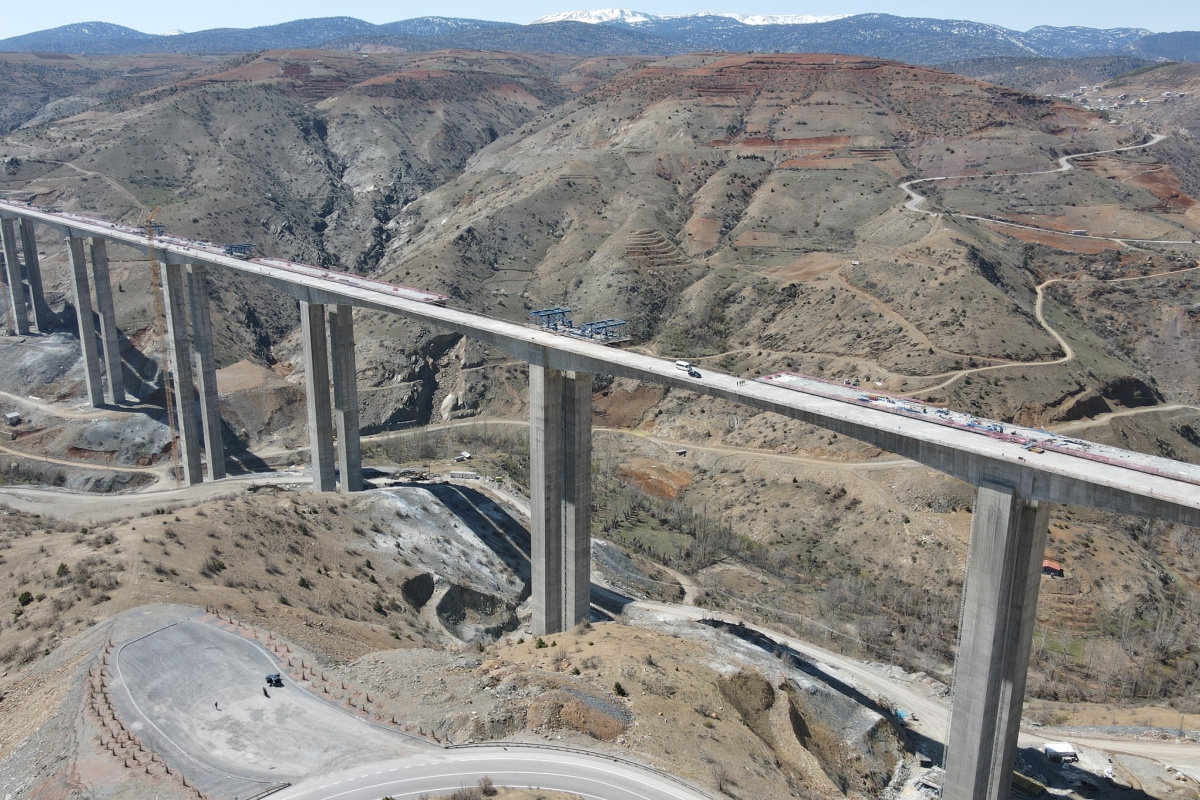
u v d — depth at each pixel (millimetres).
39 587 77562
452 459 149500
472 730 59062
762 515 128750
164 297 149125
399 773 54875
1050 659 97438
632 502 137500
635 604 102438
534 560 96062
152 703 61250
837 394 78500
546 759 56594
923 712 85375
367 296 113938
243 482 142500
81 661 66188
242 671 65500
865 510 122875
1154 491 56625
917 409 74562
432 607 94188
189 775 54250
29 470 150250
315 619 77812
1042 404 132875
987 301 152500
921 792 71000
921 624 103000
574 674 69500
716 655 79312
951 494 119812
